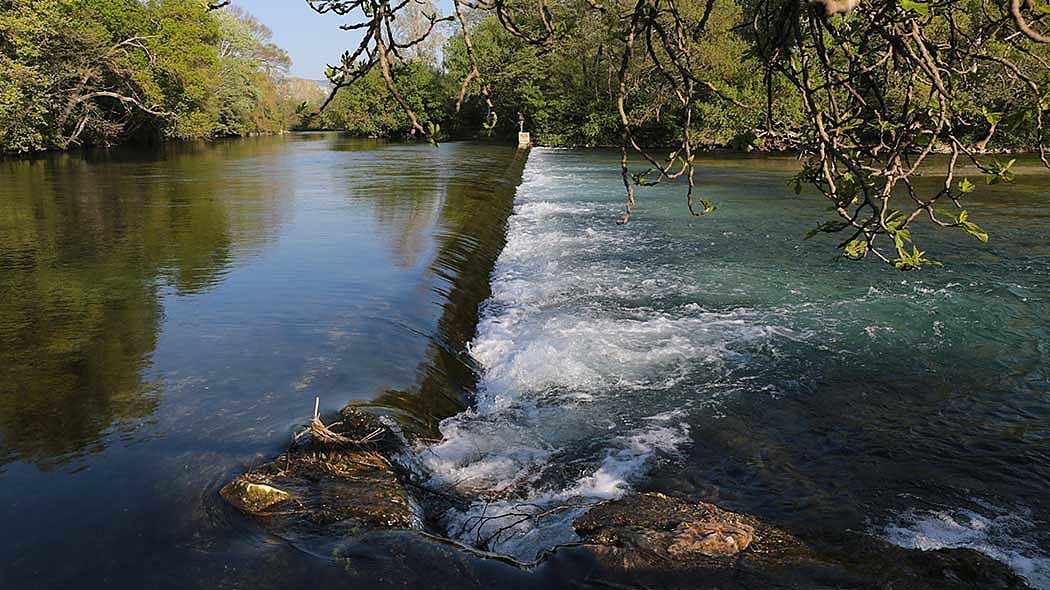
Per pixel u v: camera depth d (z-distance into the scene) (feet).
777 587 13.48
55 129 120.98
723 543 14.55
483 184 70.79
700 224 54.03
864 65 6.42
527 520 16.33
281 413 18.65
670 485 18.74
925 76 6.23
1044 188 67.97
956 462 19.97
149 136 167.84
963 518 17.37
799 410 23.12
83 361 21.95
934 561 15.16
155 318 26.05
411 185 69.56
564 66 158.10
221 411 18.67
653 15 6.36
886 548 15.83
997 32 6.01
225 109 209.56
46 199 58.54
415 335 25.68
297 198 59.11
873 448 20.75
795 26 5.75
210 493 15.02
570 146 160.35
